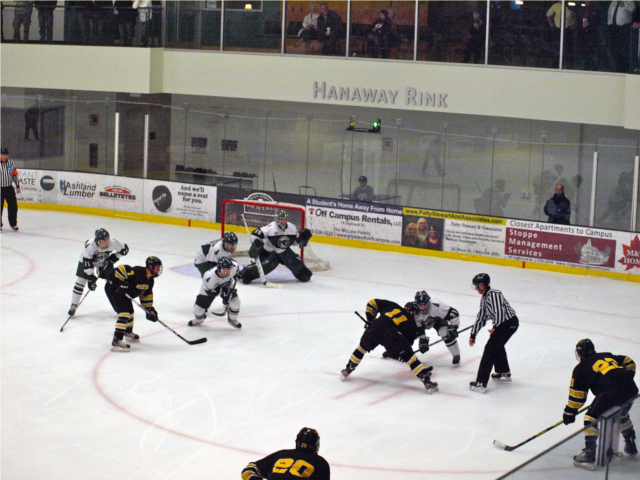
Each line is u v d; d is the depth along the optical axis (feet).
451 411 29.55
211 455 25.46
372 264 52.75
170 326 38.29
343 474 24.41
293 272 47.50
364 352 31.55
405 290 46.62
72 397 29.71
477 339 37.78
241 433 27.14
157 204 62.90
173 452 25.59
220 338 36.94
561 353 36.47
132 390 30.53
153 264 33.83
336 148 64.08
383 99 58.85
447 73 56.85
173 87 64.49
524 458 25.85
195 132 67.56
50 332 36.91
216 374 32.50
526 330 39.86
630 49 51.80
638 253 49.75
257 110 65.92
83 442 26.08
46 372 32.07
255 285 46.70
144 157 64.08
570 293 47.14
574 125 58.29
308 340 37.17
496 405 30.25
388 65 58.34
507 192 60.44
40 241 55.31
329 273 50.06
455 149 61.72
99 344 35.53
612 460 20.10
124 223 62.49
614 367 24.30
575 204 58.29
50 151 69.92
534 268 52.70
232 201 54.08
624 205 55.98
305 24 60.18
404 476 24.41
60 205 65.72
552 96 54.34
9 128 71.15
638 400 20.77
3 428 26.91
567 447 19.58
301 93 61.11
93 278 37.83
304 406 29.60
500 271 51.96
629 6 51.37
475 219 53.88
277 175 65.92
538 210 59.57
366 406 29.78
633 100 50.75
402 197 63.82
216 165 67.51
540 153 59.06
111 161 68.59
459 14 56.03
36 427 27.09
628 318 42.39
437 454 26.02
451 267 52.65
